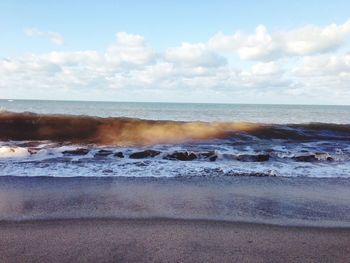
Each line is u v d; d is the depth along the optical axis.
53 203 5.45
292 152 10.24
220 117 33.53
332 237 4.43
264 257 3.85
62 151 9.32
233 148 10.74
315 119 33.09
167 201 5.68
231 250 3.99
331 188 6.67
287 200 5.89
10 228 4.47
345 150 10.90
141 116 34.47
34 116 14.16
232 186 6.68
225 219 4.95
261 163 8.80
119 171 7.60
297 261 3.78
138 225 4.66
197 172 7.69
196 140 11.95
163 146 10.75
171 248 4.01
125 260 3.71
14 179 6.77
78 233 4.36
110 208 5.28
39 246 3.98
